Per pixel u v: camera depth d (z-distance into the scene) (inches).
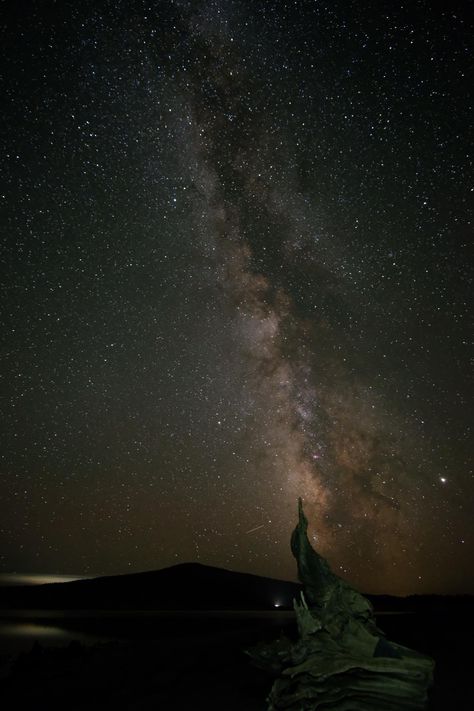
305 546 285.4
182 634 653.9
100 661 451.8
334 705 239.5
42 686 389.1
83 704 335.3
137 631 697.0
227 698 318.7
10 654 553.3
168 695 336.2
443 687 307.7
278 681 250.8
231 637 530.3
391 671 241.6
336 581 277.3
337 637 254.8
